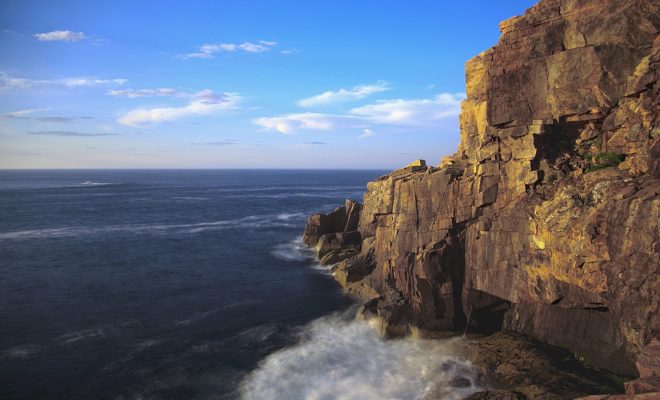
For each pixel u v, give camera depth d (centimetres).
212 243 8688
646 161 2903
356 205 7612
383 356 3556
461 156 4791
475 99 4597
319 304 4962
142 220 12225
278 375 3362
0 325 4416
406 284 4184
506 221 3541
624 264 2583
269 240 8981
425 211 4356
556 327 3166
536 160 3538
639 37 3259
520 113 3706
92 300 5181
